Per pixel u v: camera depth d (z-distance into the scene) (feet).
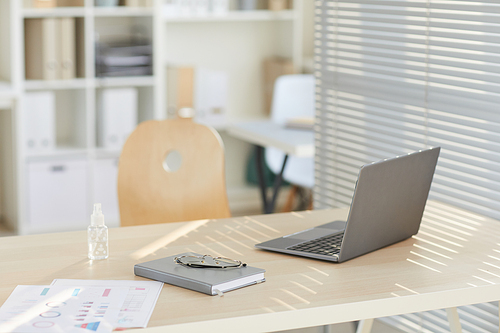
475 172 5.61
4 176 12.59
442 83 5.85
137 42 12.90
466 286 3.96
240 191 14.73
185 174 6.72
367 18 6.79
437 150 4.91
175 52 14.38
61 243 4.85
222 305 3.65
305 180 11.59
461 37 5.64
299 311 3.58
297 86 12.42
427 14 5.97
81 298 3.73
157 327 3.37
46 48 11.85
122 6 12.85
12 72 11.48
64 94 13.30
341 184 7.54
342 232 5.05
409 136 6.34
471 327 5.62
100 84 12.39
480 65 5.47
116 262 4.42
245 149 15.26
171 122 6.77
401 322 6.44
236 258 4.50
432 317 6.01
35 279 4.07
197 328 3.42
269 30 15.17
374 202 4.41
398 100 6.45
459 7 5.62
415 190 4.80
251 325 3.51
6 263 4.38
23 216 12.01
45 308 3.59
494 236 5.01
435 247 4.75
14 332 3.28
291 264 4.37
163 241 4.91
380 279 4.07
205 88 13.57
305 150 9.82
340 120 7.42
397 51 6.43
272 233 5.15
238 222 5.46
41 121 12.09
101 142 12.85
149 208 6.67
